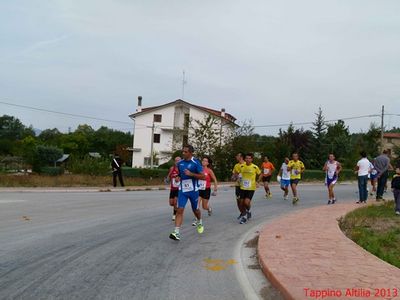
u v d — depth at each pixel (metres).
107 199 17.33
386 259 7.46
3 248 7.86
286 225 10.51
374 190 20.31
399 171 12.91
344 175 42.44
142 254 7.70
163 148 63.28
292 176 16.75
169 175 12.34
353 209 13.62
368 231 10.32
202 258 7.55
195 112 62.88
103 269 6.61
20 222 10.91
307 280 5.77
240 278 6.32
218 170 35.75
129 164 67.44
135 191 22.62
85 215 12.52
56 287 5.65
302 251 7.58
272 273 6.12
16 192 20.25
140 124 63.91
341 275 6.02
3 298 5.19
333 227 10.20
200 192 12.75
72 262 6.97
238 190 11.96
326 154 52.69
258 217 13.09
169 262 7.19
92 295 5.36
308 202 17.69
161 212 13.56
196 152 35.75
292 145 50.03
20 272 6.33
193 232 10.18
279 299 5.39
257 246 8.29
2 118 126.94
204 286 5.88
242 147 35.62
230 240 9.32
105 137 106.25
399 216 12.58
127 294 5.44
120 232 9.88
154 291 5.59
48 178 25.62
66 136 99.12
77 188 22.78
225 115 64.12
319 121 53.94
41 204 14.98
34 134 131.00
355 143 57.56
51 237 9.02
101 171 32.31
